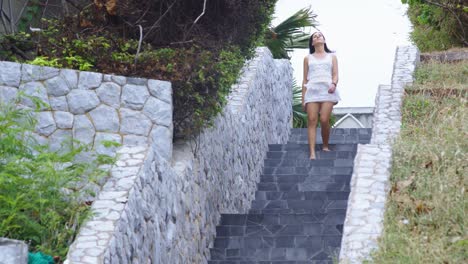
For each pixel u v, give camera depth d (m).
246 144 13.43
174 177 9.20
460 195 7.98
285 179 13.40
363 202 7.95
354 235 7.39
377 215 7.71
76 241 7.08
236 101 13.60
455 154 8.82
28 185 7.50
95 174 8.02
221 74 10.27
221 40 11.65
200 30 11.09
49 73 9.50
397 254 7.09
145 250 7.98
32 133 9.39
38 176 7.62
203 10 10.59
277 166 14.15
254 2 12.34
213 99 10.26
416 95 11.34
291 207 12.18
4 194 7.38
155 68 9.83
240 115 13.16
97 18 10.66
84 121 9.48
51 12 12.47
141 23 10.80
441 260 7.04
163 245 8.57
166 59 10.00
